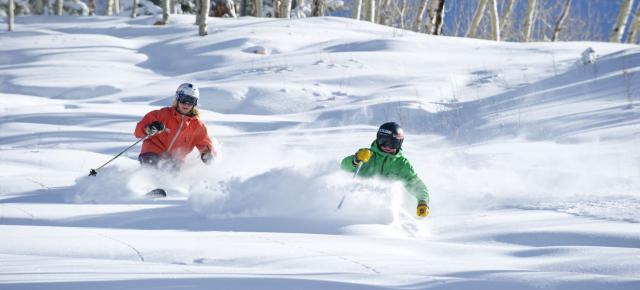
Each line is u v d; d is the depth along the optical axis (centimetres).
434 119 1944
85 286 351
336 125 1939
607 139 1395
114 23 4797
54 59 3409
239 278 391
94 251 536
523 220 757
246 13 5622
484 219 779
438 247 609
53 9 6184
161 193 984
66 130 1739
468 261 555
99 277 382
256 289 364
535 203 852
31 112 2008
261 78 2666
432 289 380
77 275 388
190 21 4656
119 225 781
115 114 2003
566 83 2178
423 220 805
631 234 646
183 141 1178
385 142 894
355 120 1989
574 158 1196
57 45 3775
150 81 2923
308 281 387
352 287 375
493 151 1345
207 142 1192
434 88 2369
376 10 6244
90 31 4450
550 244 647
